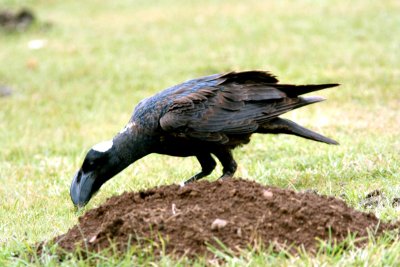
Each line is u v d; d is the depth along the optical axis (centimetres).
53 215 1030
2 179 1329
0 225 993
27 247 798
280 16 2855
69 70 2411
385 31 2489
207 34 2702
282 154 1289
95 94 2117
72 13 3341
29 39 2895
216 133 1016
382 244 733
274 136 1412
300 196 808
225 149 1050
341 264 702
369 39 2416
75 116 1903
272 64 2206
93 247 769
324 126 1480
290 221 760
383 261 706
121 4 3453
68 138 1667
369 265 699
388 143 1263
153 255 734
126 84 2181
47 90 2220
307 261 705
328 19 2722
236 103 1025
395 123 1464
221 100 1024
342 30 2553
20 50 2742
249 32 2656
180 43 2612
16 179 1320
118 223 773
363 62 2128
